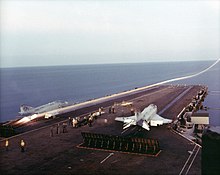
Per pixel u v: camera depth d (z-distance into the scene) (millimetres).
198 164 39875
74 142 51125
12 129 57969
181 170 37656
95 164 40250
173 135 55594
